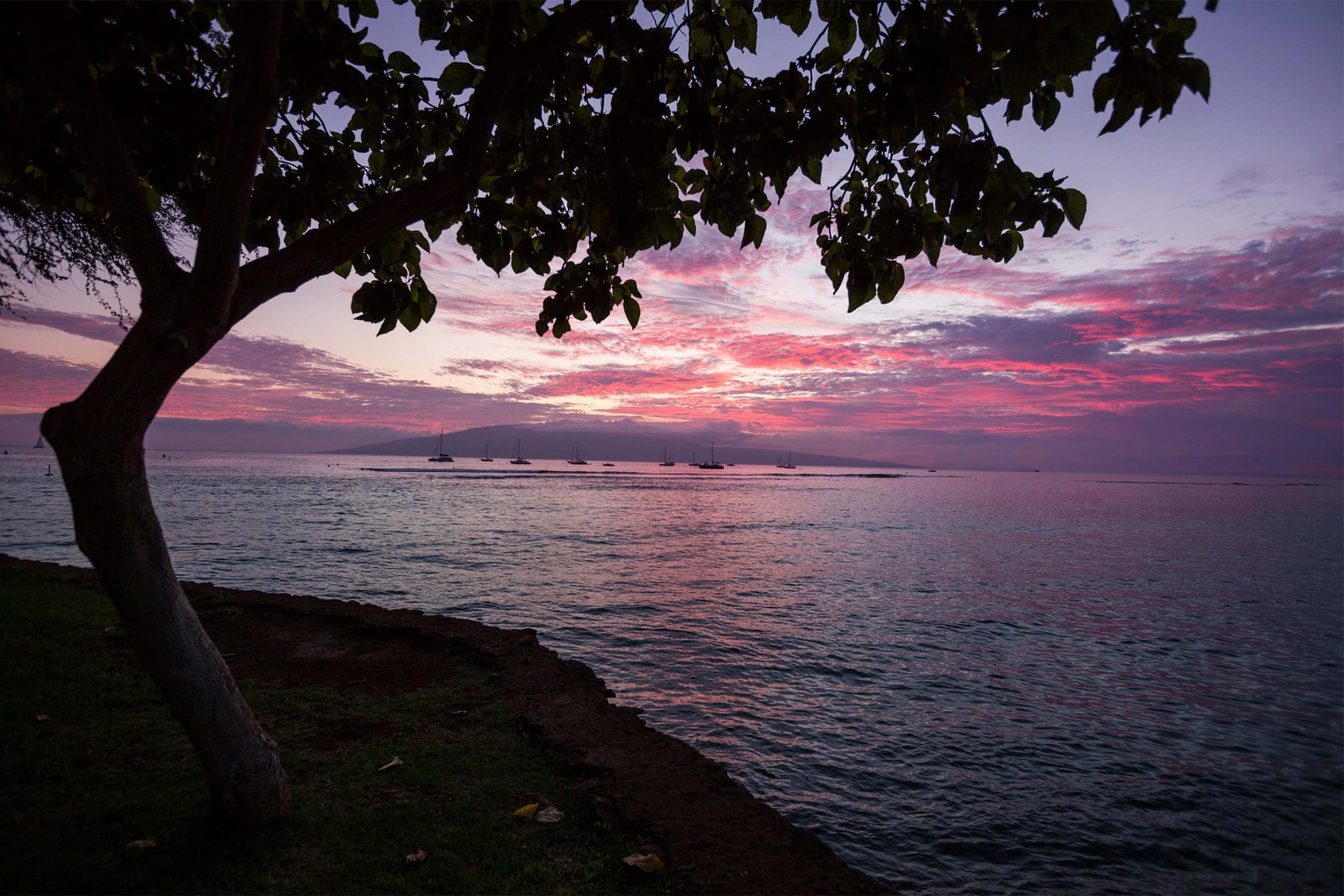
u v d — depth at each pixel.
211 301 2.89
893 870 6.29
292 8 3.47
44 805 3.69
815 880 3.48
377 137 4.31
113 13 2.93
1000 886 6.13
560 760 4.77
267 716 5.46
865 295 3.63
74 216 5.57
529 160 3.91
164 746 4.56
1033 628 18.03
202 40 3.47
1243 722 11.04
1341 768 9.10
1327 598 23.27
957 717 10.78
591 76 3.74
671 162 3.64
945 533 46.81
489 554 29.19
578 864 3.53
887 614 19.33
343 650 7.53
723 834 3.87
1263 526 56.53
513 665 6.90
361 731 5.23
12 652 6.29
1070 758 9.27
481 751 4.91
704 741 9.17
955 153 2.73
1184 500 106.88
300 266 3.11
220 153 2.86
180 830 3.52
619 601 19.55
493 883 3.30
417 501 65.94
